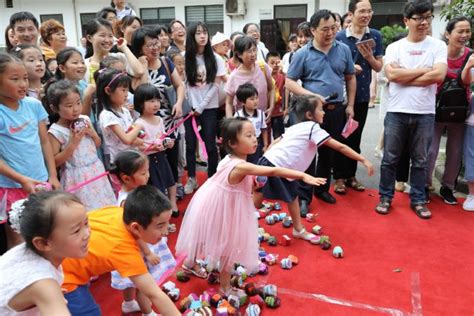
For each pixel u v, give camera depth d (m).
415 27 3.23
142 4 13.98
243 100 3.56
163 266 2.15
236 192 2.25
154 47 3.43
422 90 3.26
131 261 1.69
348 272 2.61
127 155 2.17
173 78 3.66
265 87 3.87
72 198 1.35
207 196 2.30
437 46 3.23
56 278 1.35
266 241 3.01
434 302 2.29
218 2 13.39
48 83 2.76
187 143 3.95
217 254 2.27
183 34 4.87
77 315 1.70
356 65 3.78
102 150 2.98
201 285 2.50
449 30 3.40
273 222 3.31
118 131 2.75
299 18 12.78
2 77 2.16
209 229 2.27
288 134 2.99
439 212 3.49
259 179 2.73
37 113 2.40
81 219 1.33
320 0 12.39
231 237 2.26
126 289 2.15
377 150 5.21
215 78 3.87
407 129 3.39
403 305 2.28
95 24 3.30
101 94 2.79
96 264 1.69
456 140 3.55
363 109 3.88
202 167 4.91
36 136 2.35
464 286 2.44
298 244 2.99
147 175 2.21
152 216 1.69
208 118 3.88
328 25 3.26
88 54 3.71
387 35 10.05
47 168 2.45
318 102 3.00
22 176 2.22
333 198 3.73
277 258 2.77
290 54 5.15
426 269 2.62
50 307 1.25
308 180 2.06
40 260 1.33
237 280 2.43
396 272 2.60
